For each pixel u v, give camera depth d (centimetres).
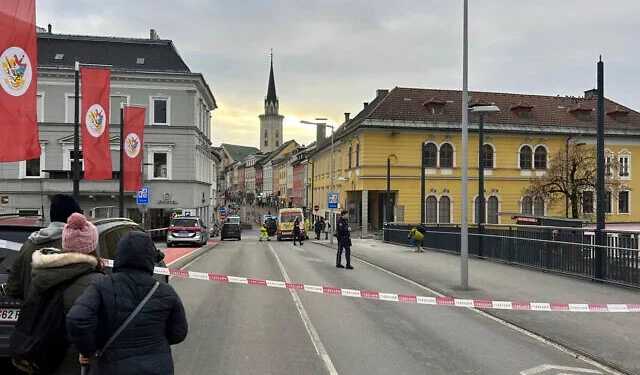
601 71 1377
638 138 4997
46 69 4309
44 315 374
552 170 3853
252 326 873
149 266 350
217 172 7488
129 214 4428
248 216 13350
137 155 2472
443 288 1297
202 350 716
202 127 5219
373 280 1510
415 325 906
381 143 4512
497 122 4788
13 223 607
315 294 1225
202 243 3291
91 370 334
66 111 4372
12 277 439
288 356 692
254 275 1609
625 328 873
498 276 1519
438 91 5041
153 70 4472
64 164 4366
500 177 4697
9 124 884
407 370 640
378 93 5478
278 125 16562
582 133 4825
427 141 4575
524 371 645
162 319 339
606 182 3906
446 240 2486
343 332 840
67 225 391
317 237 4466
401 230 3188
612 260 1323
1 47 870
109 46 4634
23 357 378
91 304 320
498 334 846
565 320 935
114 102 4453
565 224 2503
